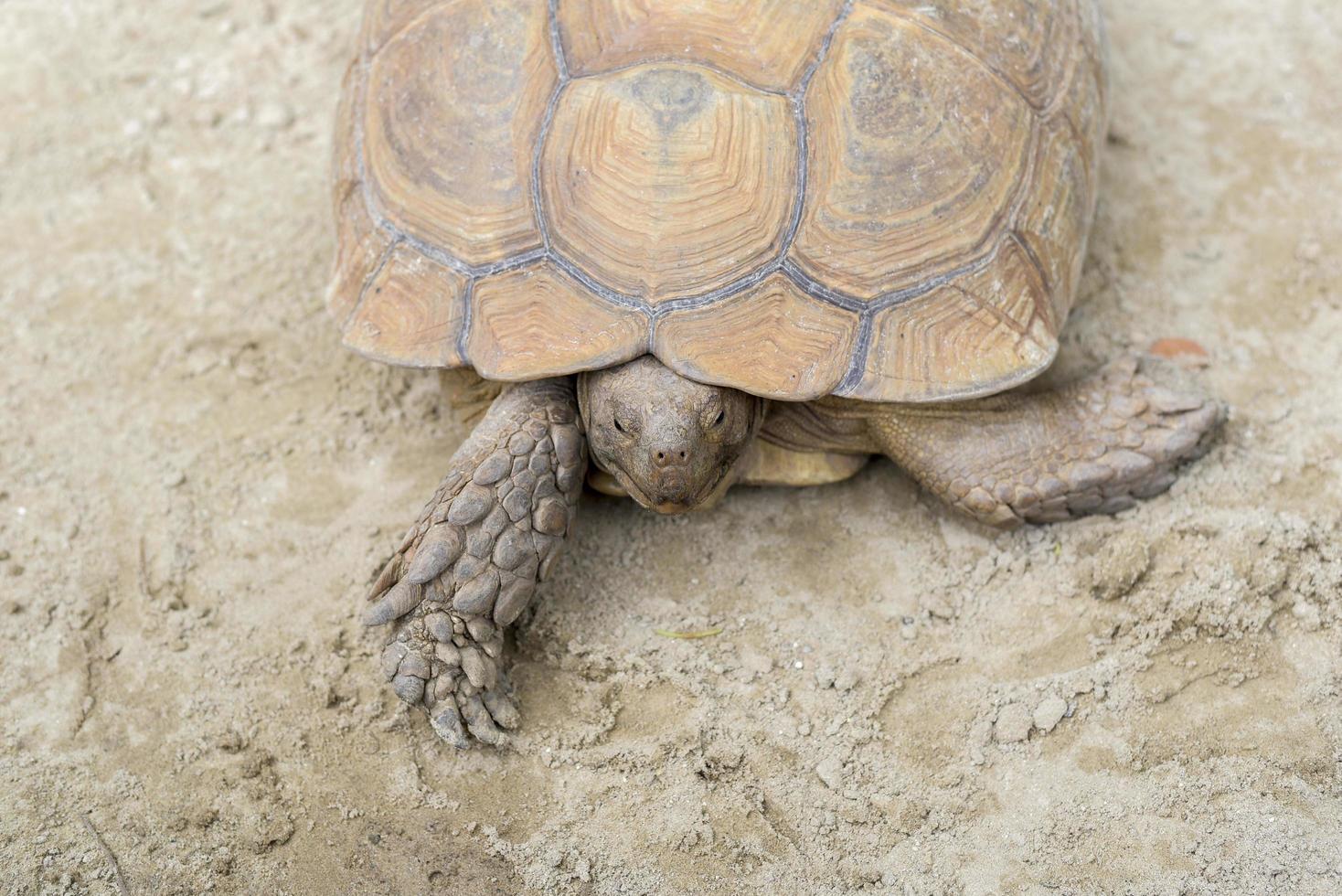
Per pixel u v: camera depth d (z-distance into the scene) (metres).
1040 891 1.58
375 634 1.69
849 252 1.62
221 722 1.66
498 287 1.63
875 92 1.63
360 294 1.67
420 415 1.80
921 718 1.65
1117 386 1.70
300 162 1.96
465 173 1.65
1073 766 1.62
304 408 1.81
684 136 1.61
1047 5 1.73
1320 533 1.69
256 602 1.71
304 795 1.63
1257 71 1.96
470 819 1.62
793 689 1.66
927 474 1.68
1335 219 1.86
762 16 1.64
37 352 1.83
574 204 1.62
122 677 1.68
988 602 1.69
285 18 2.06
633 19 1.65
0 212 1.92
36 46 2.04
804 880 1.59
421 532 1.63
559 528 1.63
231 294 1.87
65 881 1.60
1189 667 1.65
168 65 2.03
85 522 1.75
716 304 1.61
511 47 1.66
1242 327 1.80
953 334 1.63
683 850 1.60
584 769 1.63
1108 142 1.91
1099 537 1.70
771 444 1.70
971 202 1.64
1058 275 1.68
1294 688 1.64
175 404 1.81
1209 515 1.70
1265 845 1.59
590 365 1.60
